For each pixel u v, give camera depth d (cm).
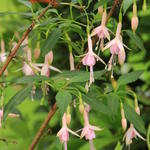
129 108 73
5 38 82
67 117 69
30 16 76
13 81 69
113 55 72
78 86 72
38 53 75
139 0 85
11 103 69
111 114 70
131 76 74
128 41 88
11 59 73
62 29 75
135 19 70
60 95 67
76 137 93
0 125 70
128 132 75
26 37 76
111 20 77
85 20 82
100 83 89
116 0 73
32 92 76
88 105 72
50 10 74
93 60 70
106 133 89
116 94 73
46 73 75
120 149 76
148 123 90
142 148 87
